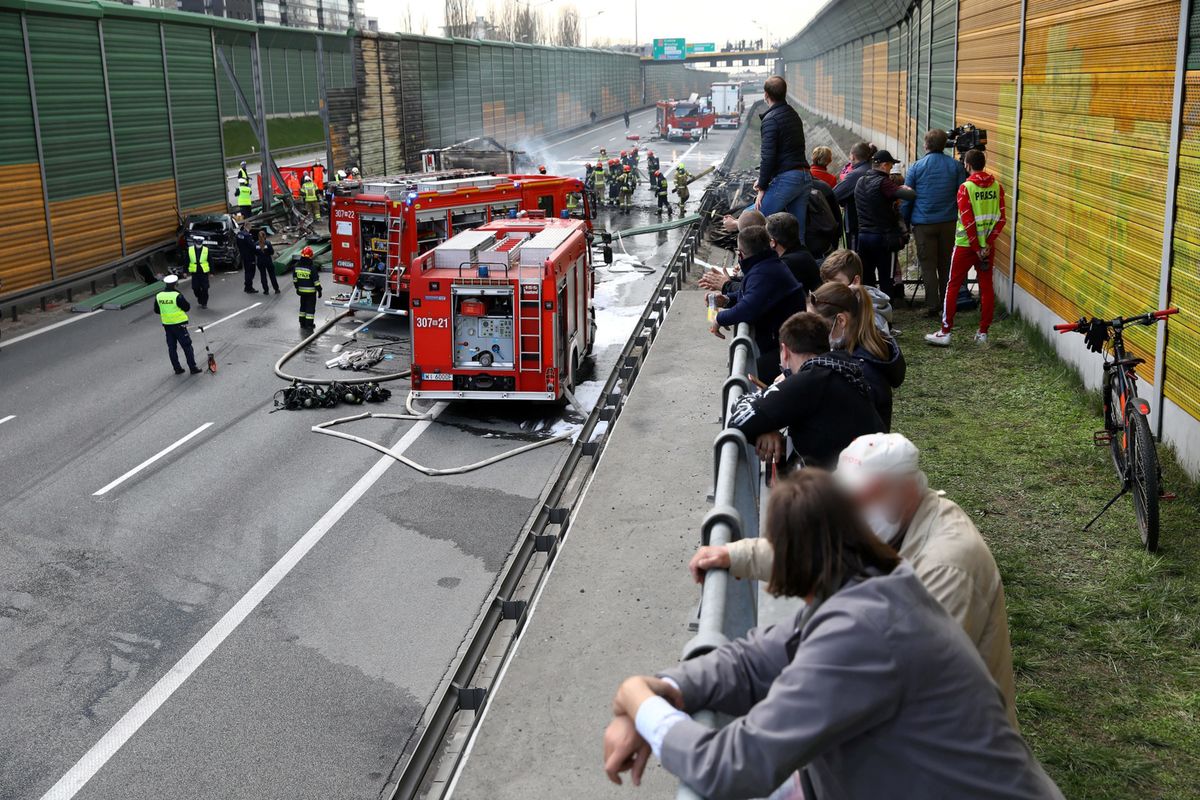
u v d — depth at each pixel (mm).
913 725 2039
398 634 9570
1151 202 8641
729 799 2066
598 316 23312
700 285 7660
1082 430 8883
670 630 5312
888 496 2910
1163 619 5703
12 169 23719
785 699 2041
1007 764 2062
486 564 11000
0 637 9633
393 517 12273
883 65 40094
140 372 18828
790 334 4574
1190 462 7793
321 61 37500
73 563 11125
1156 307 8531
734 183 39125
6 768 7754
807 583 2145
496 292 15406
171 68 30641
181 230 29859
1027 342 11977
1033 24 12539
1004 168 14312
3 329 22422
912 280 15477
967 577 2928
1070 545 6727
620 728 2291
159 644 9492
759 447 4777
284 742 8000
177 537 11773
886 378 4824
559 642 5246
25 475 13727
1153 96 8633
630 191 42938
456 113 53969
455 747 7258
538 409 16594
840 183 13320
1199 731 4738
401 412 16438
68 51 25672
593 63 96438
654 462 7641
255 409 16578
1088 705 5008
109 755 7891
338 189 22484
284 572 10867
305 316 21766
